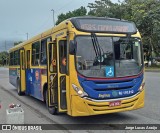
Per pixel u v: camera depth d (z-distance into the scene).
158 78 26.06
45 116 10.26
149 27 47.34
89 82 8.07
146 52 51.03
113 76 8.34
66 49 8.56
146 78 26.20
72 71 8.15
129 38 8.89
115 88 8.32
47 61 9.95
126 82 8.48
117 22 8.89
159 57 52.75
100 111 8.14
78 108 8.07
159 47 48.75
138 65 8.88
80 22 8.40
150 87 18.41
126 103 8.48
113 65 8.44
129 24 9.12
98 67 8.25
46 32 10.99
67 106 8.48
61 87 8.82
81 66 8.13
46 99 11.12
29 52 14.02
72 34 8.27
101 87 8.15
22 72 15.69
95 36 8.44
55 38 9.50
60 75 8.83
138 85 8.76
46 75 10.83
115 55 8.55
